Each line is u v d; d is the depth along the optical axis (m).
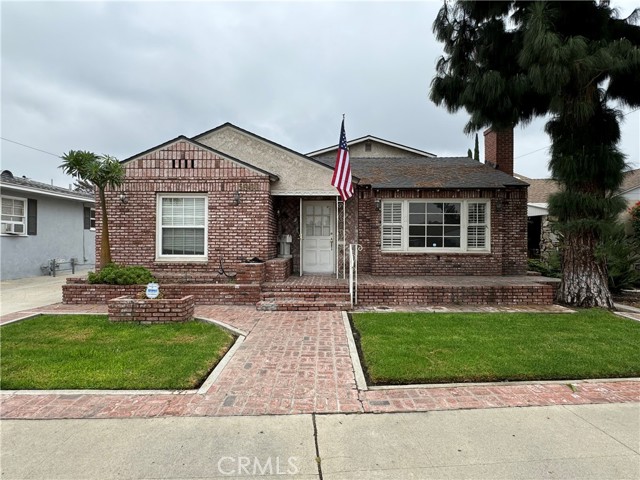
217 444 2.99
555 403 3.74
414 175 12.07
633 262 10.63
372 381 4.23
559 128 8.52
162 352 5.04
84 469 2.67
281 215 11.15
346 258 11.09
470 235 11.25
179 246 9.85
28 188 14.36
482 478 2.60
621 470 2.68
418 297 8.61
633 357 4.93
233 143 10.51
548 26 7.14
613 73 7.57
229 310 7.90
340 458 2.82
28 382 4.04
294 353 5.17
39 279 14.20
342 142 9.11
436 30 9.09
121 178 9.13
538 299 8.63
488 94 8.44
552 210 8.65
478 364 4.65
